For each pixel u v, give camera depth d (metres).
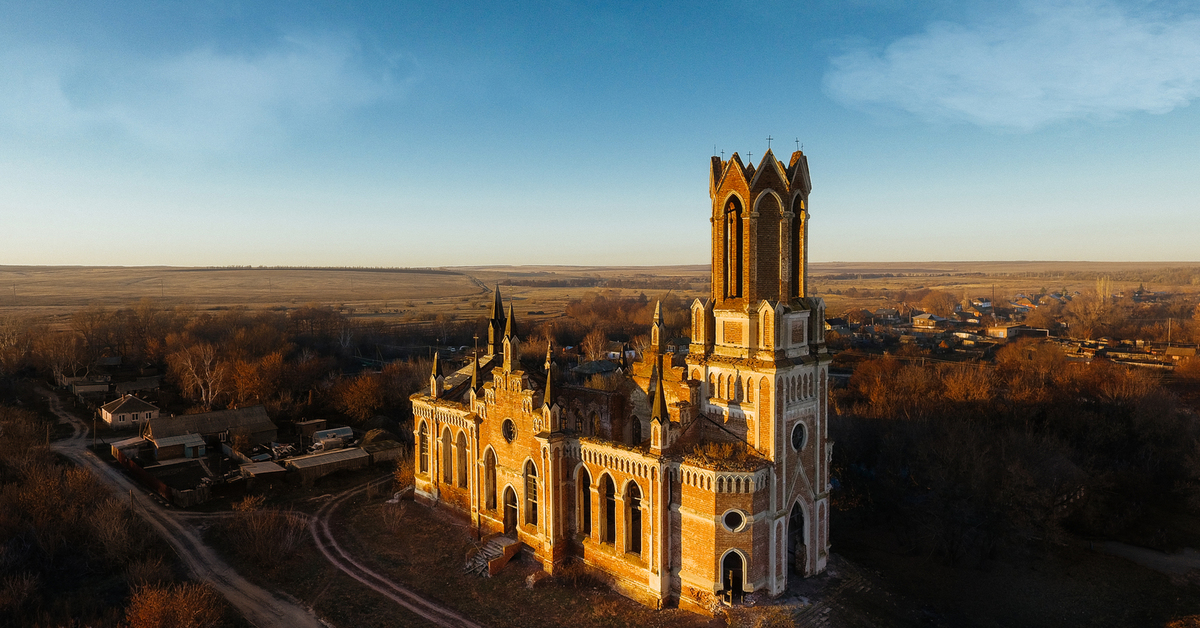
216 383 157.12
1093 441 106.31
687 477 57.94
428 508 88.06
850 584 62.31
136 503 92.50
